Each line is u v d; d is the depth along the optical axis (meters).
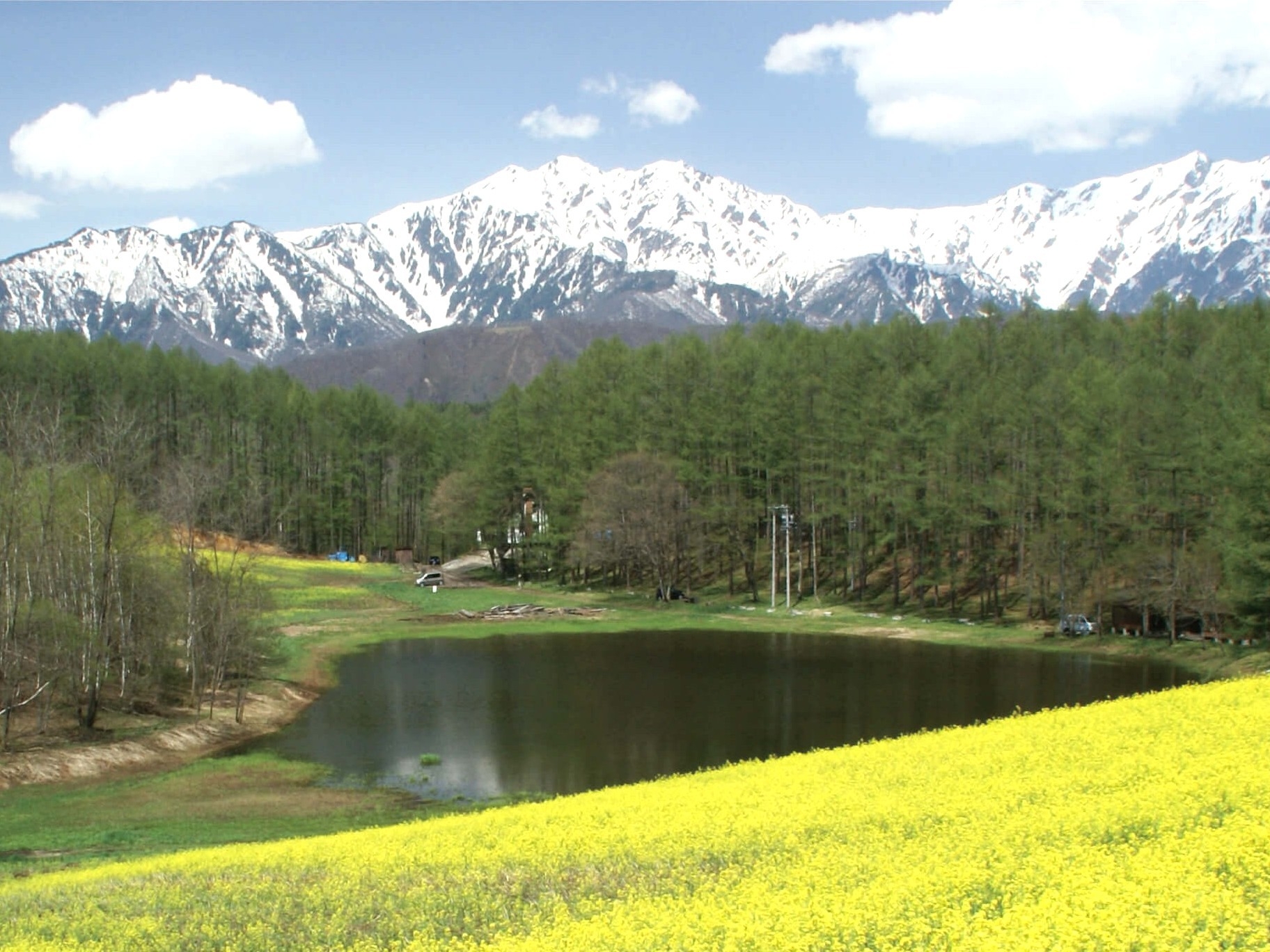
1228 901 11.90
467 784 37.78
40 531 45.56
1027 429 82.25
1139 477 73.06
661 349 115.94
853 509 92.38
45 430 47.06
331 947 15.11
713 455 101.19
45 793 36.59
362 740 45.69
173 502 53.09
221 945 15.77
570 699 54.22
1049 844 15.53
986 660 65.62
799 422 96.81
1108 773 20.45
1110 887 12.49
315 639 76.00
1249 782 17.52
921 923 12.34
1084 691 53.50
